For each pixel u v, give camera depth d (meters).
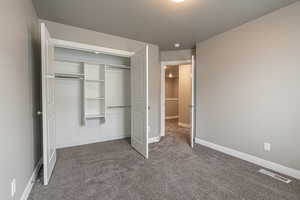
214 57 3.13
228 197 1.68
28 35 1.87
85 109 3.51
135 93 3.11
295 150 2.04
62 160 2.58
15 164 1.41
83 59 3.55
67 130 3.33
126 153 2.93
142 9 2.17
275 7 2.12
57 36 2.60
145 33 3.02
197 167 2.37
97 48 2.95
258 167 2.36
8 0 1.32
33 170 1.97
